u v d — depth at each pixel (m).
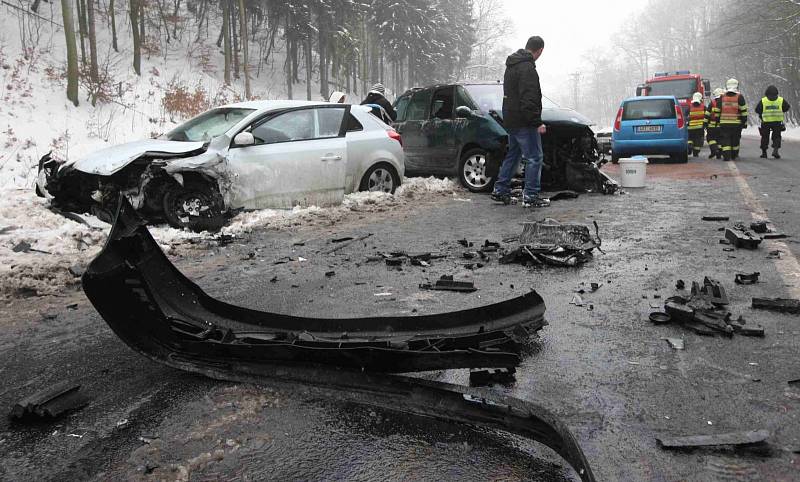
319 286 4.48
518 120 8.00
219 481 1.95
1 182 11.95
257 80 37.81
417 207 8.54
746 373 2.66
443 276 4.39
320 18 38.16
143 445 2.19
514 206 8.41
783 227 6.09
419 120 10.83
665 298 3.83
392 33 47.88
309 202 7.83
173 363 2.82
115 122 18.69
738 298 3.75
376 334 2.87
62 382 2.80
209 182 6.71
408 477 1.94
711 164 14.17
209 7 42.91
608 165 15.75
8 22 24.05
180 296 3.08
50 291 4.50
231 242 6.27
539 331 3.30
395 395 2.36
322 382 2.51
